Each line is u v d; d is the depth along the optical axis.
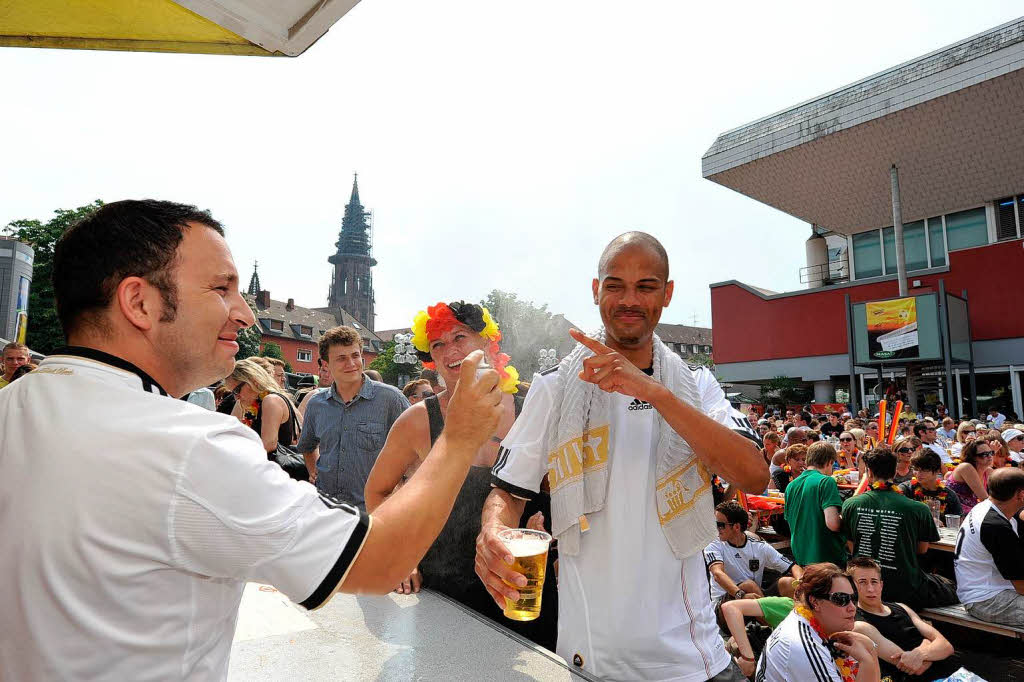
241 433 0.76
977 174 22.00
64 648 0.65
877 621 3.84
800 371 23.59
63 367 0.75
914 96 19.39
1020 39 17.36
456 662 1.17
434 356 1.92
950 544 4.64
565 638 1.32
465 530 1.78
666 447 1.29
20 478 0.67
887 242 26.02
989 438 6.89
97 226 0.78
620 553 1.26
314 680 1.08
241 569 0.69
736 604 3.90
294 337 66.44
